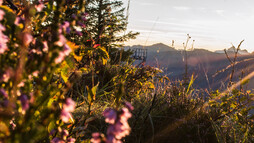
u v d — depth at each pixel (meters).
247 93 2.70
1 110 0.77
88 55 2.16
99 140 0.92
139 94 4.34
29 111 0.93
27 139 0.83
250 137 2.49
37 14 1.16
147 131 2.52
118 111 0.96
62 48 0.88
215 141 2.49
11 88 0.96
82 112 2.57
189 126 2.55
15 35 0.99
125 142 2.33
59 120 1.52
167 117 2.74
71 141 1.35
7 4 1.30
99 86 3.96
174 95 3.11
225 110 2.72
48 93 1.16
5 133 0.84
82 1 1.13
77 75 1.24
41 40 1.00
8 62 0.99
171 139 2.44
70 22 1.09
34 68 0.93
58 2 1.07
